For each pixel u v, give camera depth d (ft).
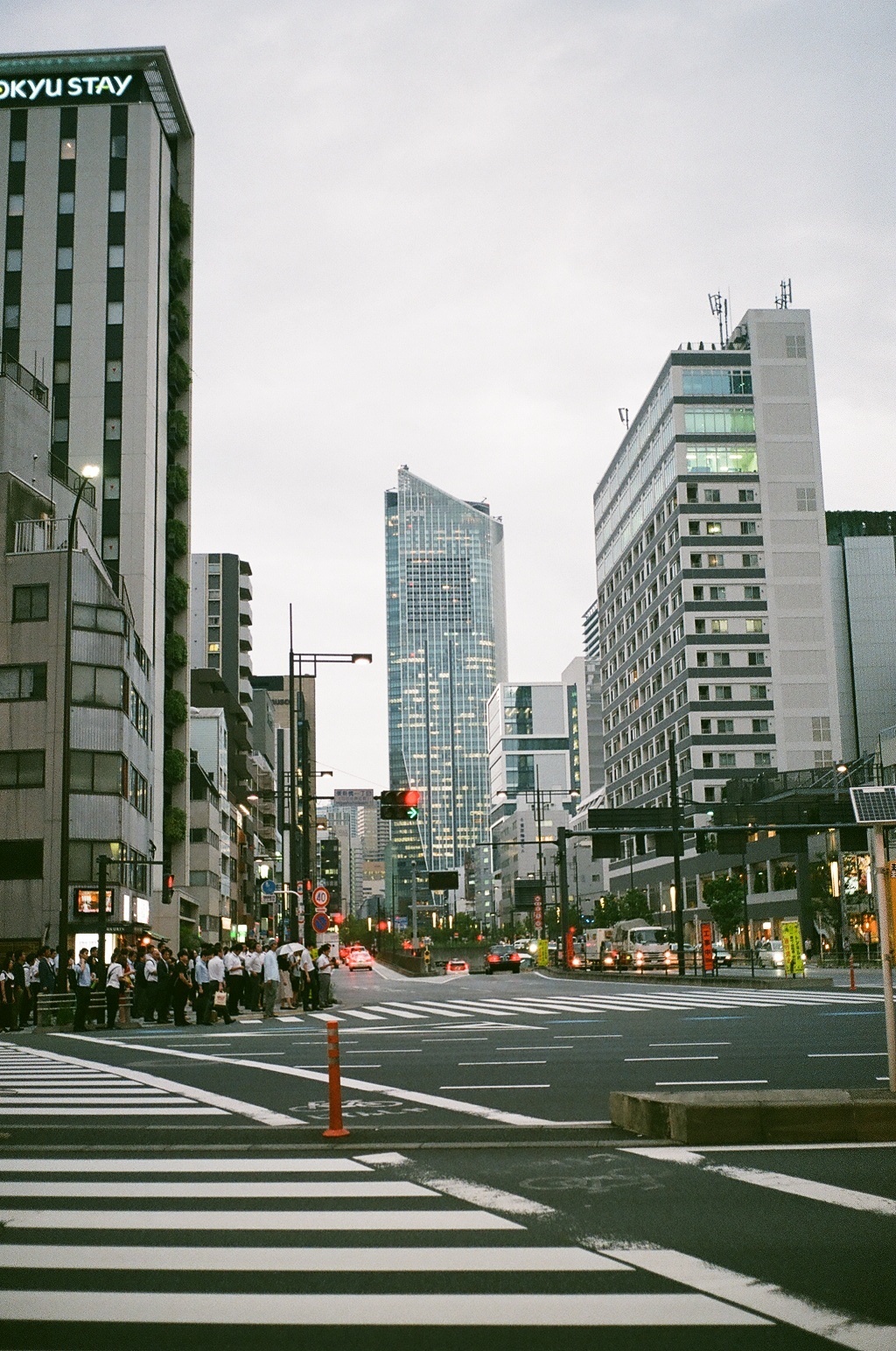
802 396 367.25
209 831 250.98
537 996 121.70
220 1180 28.53
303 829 159.33
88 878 152.87
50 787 153.28
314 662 158.81
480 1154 31.32
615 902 366.22
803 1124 31.96
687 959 213.05
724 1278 19.44
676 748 362.33
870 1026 69.00
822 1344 16.35
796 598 356.59
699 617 353.92
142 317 218.59
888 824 35.53
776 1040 60.85
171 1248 21.94
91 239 221.46
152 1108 42.98
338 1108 34.83
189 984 95.81
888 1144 31.24
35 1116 41.63
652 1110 33.35
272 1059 60.44
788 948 156.35
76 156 223.92
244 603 386.11
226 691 305.73
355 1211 24.75
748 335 372.38
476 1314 17.89
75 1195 26.94
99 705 157.07
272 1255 21.35
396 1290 19.16
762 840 291.79
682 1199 25.18
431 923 631.56
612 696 449.48
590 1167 28.96
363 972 259.80
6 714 155.12
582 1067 51.67
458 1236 22.44
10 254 220.84
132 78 229.25
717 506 359.66
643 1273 19.81
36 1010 93.35
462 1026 79.41
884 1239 21.59
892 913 34.99
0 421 164.66
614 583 447.01
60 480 194.18
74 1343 16.97
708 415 364.38
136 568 209.15
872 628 399.03
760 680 352.08
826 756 349.41
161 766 214.07
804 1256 20.65
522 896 311.27
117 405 215.31
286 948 118.42
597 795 482.69
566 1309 18.04
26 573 157.28
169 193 240.73
